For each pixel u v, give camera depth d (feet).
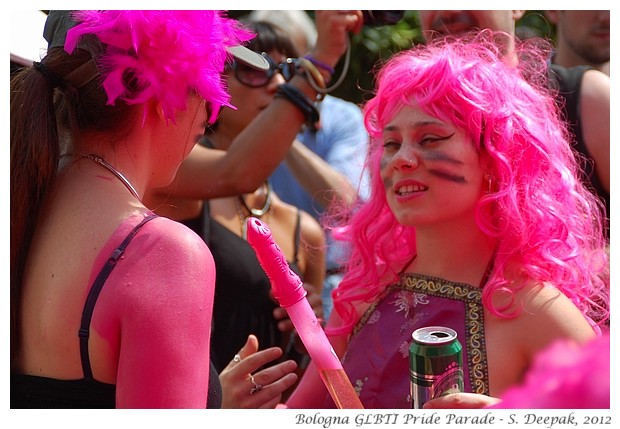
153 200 6.56
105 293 3.58
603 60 7.43
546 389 1.99
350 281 5.00
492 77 4.61
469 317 4.39
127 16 3.78
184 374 3.52
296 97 6.60
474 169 4.49
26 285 3.86
